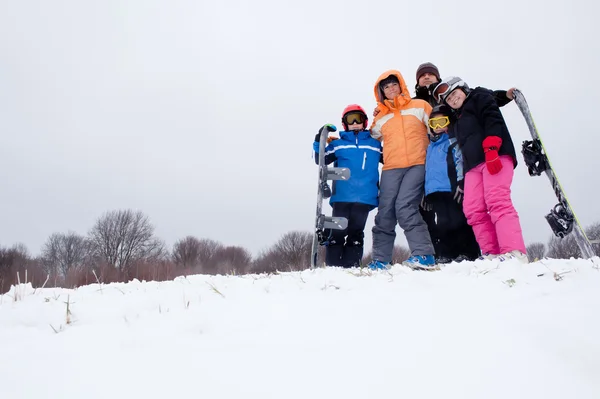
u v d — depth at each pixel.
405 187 4.07
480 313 1.53
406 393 0.98
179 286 2.64
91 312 1.93
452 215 3.87
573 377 1.01
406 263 3.63
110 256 47.56
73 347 1.41
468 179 3.43
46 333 1.69
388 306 1.74
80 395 1.02
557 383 0.99
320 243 4.29
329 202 4.58
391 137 4.25
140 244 49.78
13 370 1.19
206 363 1.19
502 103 3.98
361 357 1.18
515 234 3.06
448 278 2.22
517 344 1.19
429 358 1.15
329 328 1.48
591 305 1.48
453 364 1.11
